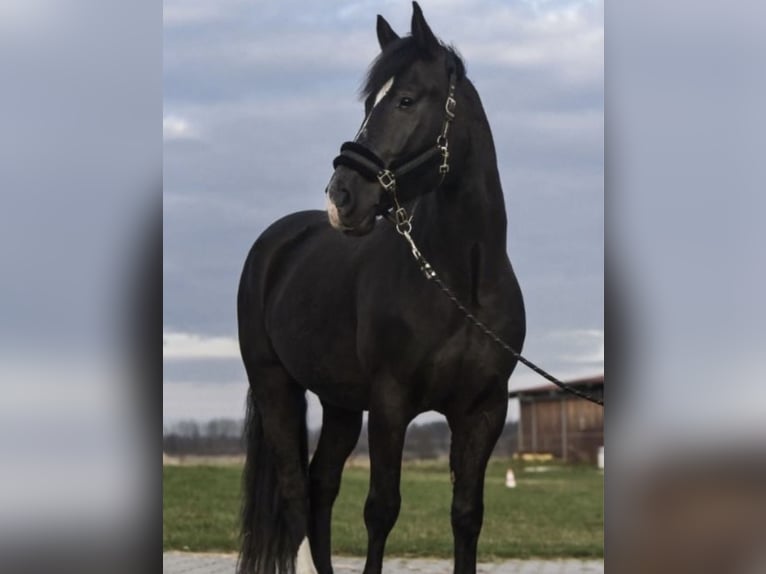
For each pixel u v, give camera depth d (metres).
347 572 7.62
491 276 5.22
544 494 12.06
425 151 5.01
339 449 6.52
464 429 5.34
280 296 6.43
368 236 5.80
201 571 7.50
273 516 6.61
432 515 10.55
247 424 6.79
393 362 5.29
